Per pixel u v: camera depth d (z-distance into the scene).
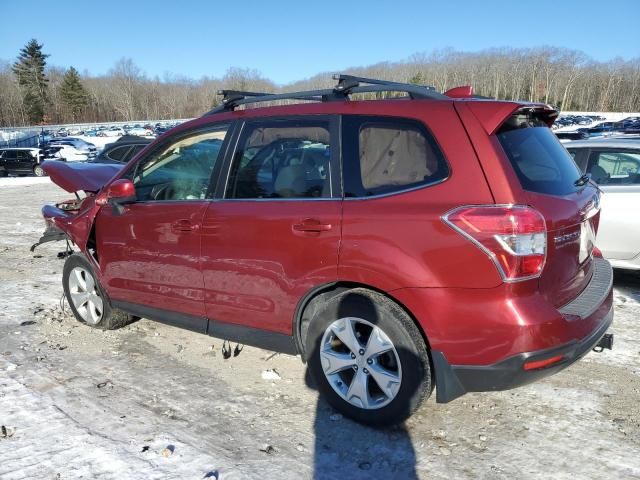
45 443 2.92
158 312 3.94
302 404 3.32
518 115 2.99
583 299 2.95
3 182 21.55
